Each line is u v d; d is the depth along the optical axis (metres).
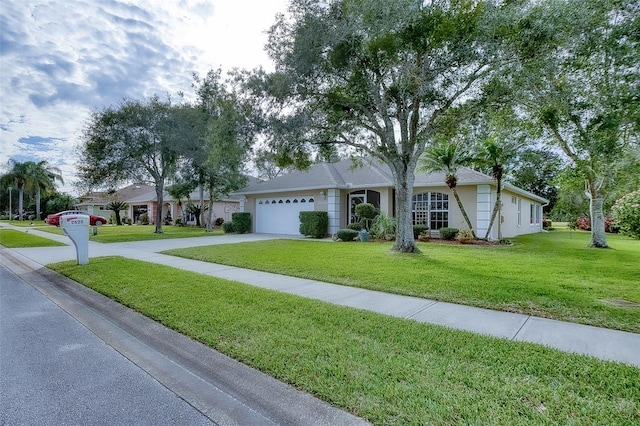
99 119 19.98
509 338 4.06
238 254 11.18
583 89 7.43
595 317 4.79
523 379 3.06
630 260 9.84
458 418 2.51
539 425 2.41
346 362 3.42
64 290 7.04
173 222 35.78
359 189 18.52
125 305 5.70
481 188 15.55
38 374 3.42
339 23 8.83
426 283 6.76
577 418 2.49
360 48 8.91
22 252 12.80
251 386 3.12
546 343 3.93
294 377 3.16
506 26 7.73
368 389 2.92
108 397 2.99
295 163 12.88
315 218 17.83
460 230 15.14
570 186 15.74
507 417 2.50
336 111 10.69
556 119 8.25
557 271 8.00
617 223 9.41
